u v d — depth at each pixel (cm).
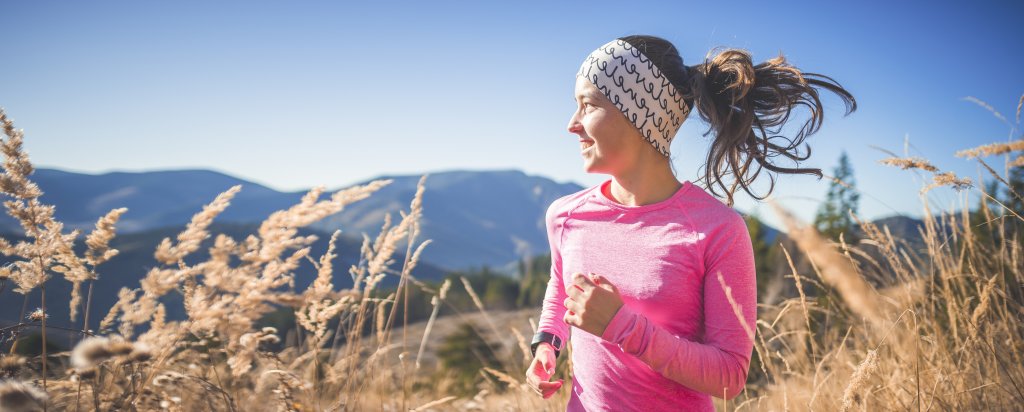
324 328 140
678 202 141
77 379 115
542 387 164
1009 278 176
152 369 117
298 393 140
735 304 119
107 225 116
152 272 103
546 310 177
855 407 150
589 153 152
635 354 121
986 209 158
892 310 167
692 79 153
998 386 154
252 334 119
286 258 110
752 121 157
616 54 147
